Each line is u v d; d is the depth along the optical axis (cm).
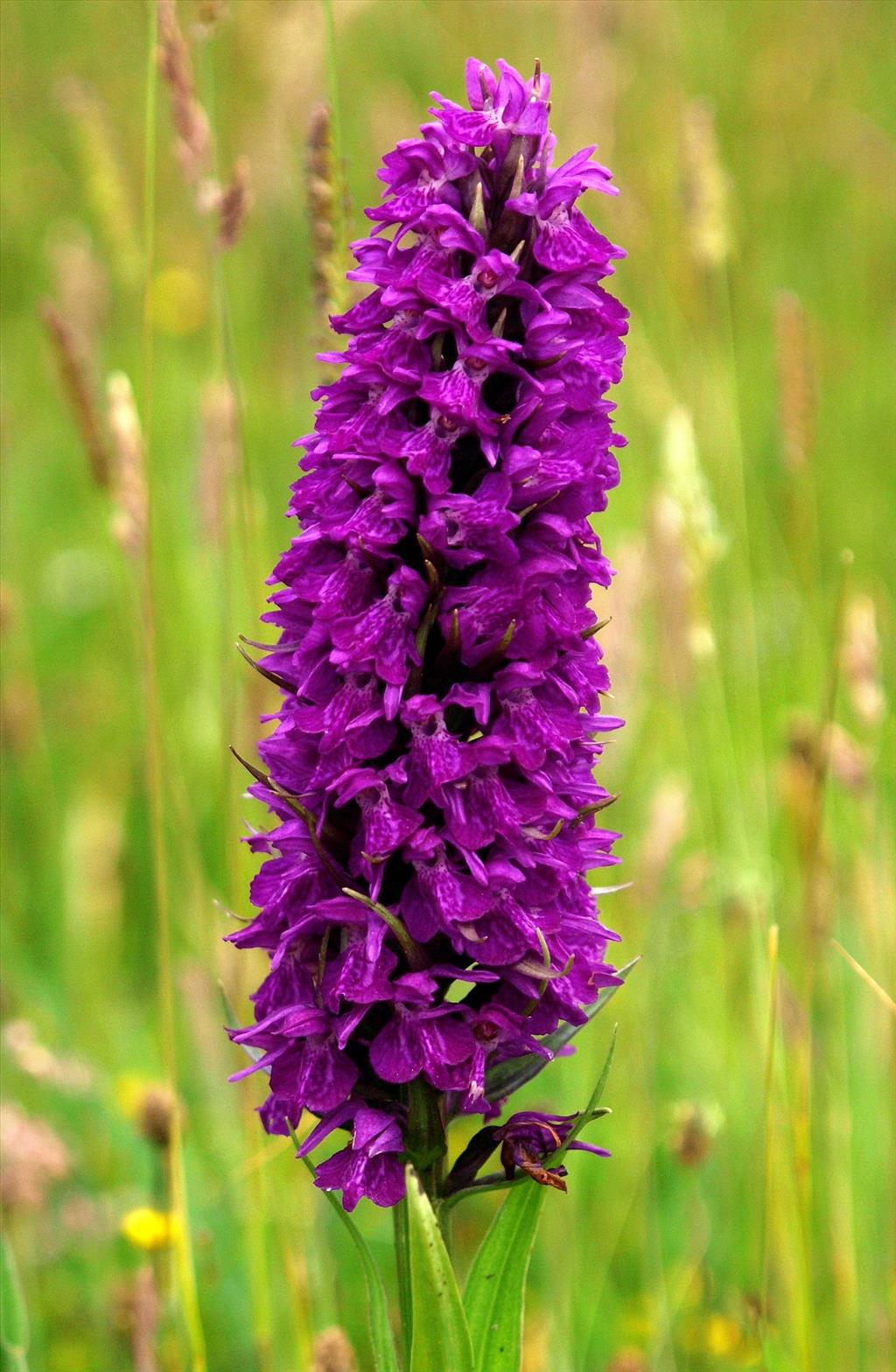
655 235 705
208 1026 481
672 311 661
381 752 253
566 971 254
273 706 473
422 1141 263
